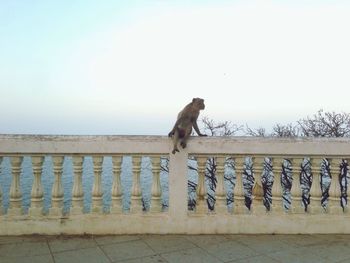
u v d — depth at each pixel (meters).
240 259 4.22
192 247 4.57
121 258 4.19
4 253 4.29
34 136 4.88
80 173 4.98
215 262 4.12
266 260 4.20
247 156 5.12
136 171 5.06
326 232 5.12
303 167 12.20
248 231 5.07
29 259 4.11
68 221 4.93
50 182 5.37
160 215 5.03
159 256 4.27
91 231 4.95
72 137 4.91
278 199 5.18
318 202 5.18
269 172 11.41
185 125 4.92
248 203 10.85
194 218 5.03
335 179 5.21
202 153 5.02
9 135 4.86
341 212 5.18
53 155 4.92
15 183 4.91
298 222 5.10
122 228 4.98
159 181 5.10
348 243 4.77
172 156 5.00
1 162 4.88
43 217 4.91
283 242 4.79
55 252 4.34
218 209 5.12
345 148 5.11
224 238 4.91
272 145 5.07
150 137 5.00
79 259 4.14
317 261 4.18
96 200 5.00
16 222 4.87
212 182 11.98
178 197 5.02
